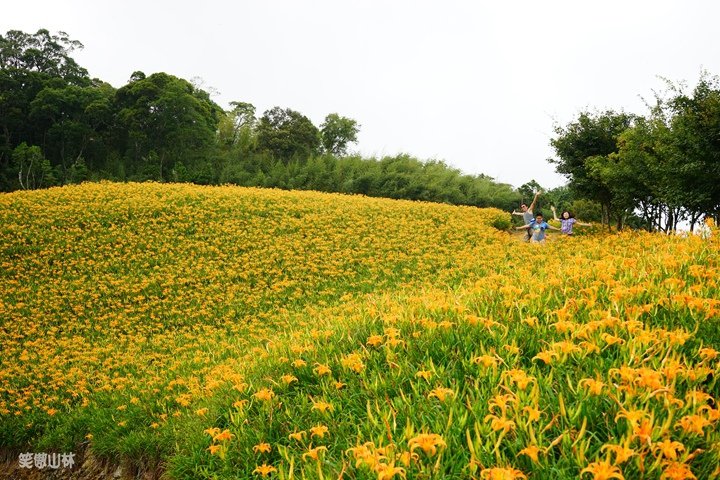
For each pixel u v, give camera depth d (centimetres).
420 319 407
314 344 445
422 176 3778
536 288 431
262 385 397
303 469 253
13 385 945
